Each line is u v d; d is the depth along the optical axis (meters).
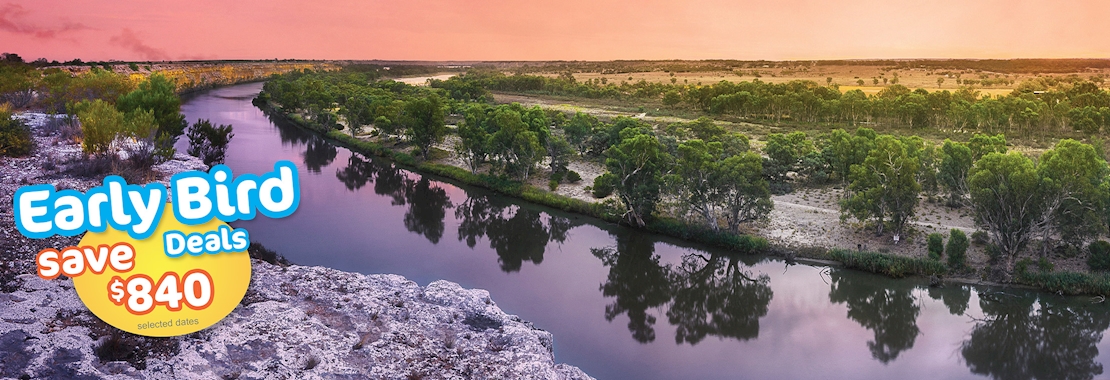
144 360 20.78
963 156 59.72
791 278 48.84
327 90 188.75
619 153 59.22
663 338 39.06
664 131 124.75
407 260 50.31
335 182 81.50
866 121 154.62
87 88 102.38
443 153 97.00
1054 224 46.75
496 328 29.12
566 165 83.06
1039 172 45.94
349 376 22.31
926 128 140.25
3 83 96.88
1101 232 46.84
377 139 112.38
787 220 58.88
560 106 190.00
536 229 61.81
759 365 35.75
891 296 45.72
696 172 54.72
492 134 84.38
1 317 21.80
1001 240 47.53
